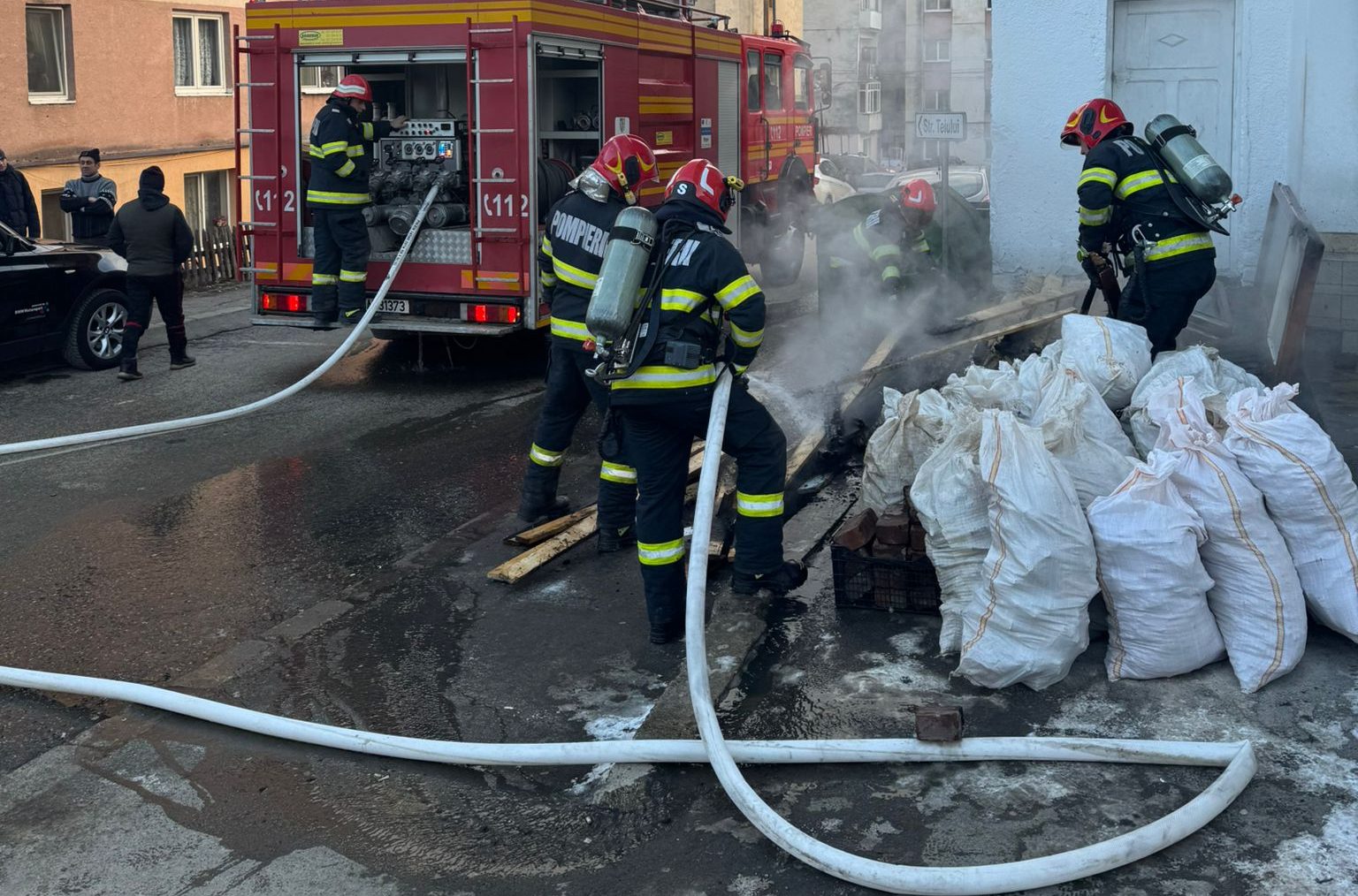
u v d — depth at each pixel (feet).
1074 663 13.75
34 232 39.83
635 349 14.55
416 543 19.51
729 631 14.94
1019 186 33.01
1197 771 11.60
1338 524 13.30
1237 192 31.60
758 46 42.83
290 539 19.85
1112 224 21.65
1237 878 10.08
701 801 11.79
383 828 11.71
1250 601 13.09
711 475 13.89
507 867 11.03
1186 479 13.42
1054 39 32.07
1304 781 11.33
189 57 58.90
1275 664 12.90
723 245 14.52
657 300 14.56
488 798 12.20
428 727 13.64
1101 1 31.55
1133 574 13.07
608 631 15.97
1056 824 10.94
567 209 17.39
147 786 12.52
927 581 15.37
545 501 19.53
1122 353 17.87
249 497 22.03
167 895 10.73
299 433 26.45
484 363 33.47
